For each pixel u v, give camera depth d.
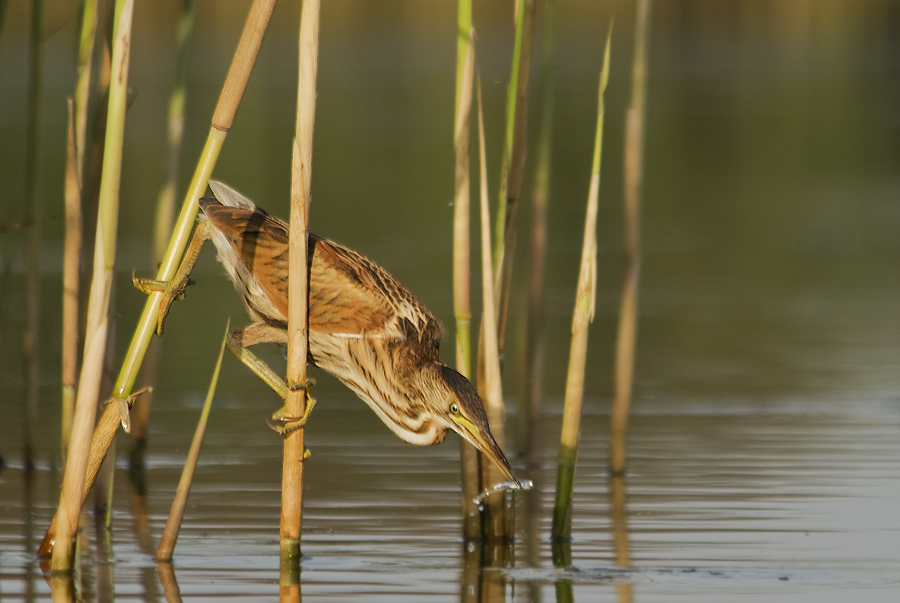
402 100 56.78
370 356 12.01
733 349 22.44
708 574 11.61
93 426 11.02
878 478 14.82
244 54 10.34
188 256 11.97
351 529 13.16
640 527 13.20
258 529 13.12
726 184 41.31
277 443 16.88
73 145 12.54
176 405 18.94
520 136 13.19
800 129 50.84
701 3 85.56
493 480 12.92
